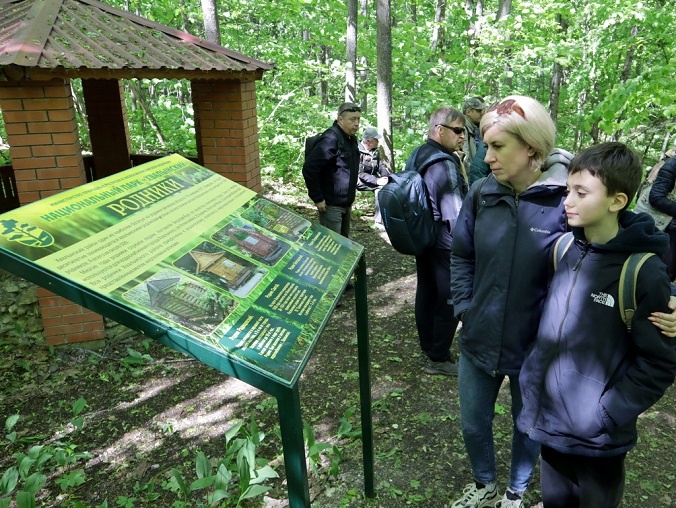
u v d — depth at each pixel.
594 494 1.62
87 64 3.45
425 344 3.59
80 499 2.62
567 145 13.79
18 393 3.55
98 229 1.52
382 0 7.79
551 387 1.61
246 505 2.49
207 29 7.82
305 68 10.66
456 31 12.13
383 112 8.23
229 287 1.57
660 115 7.80
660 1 8.72
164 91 14.59
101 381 3.70
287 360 1.39
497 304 1.92
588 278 1.52
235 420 3.22
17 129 3.56
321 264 1.95
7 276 3.99
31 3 4.28
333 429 3.07
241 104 4.58
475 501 2.27
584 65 10.09
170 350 4.11
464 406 2.14
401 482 2.61
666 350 1.42
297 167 9.10
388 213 3.07
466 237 2.14
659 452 2.77
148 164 2.03
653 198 4.11
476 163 4.06
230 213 2.00
